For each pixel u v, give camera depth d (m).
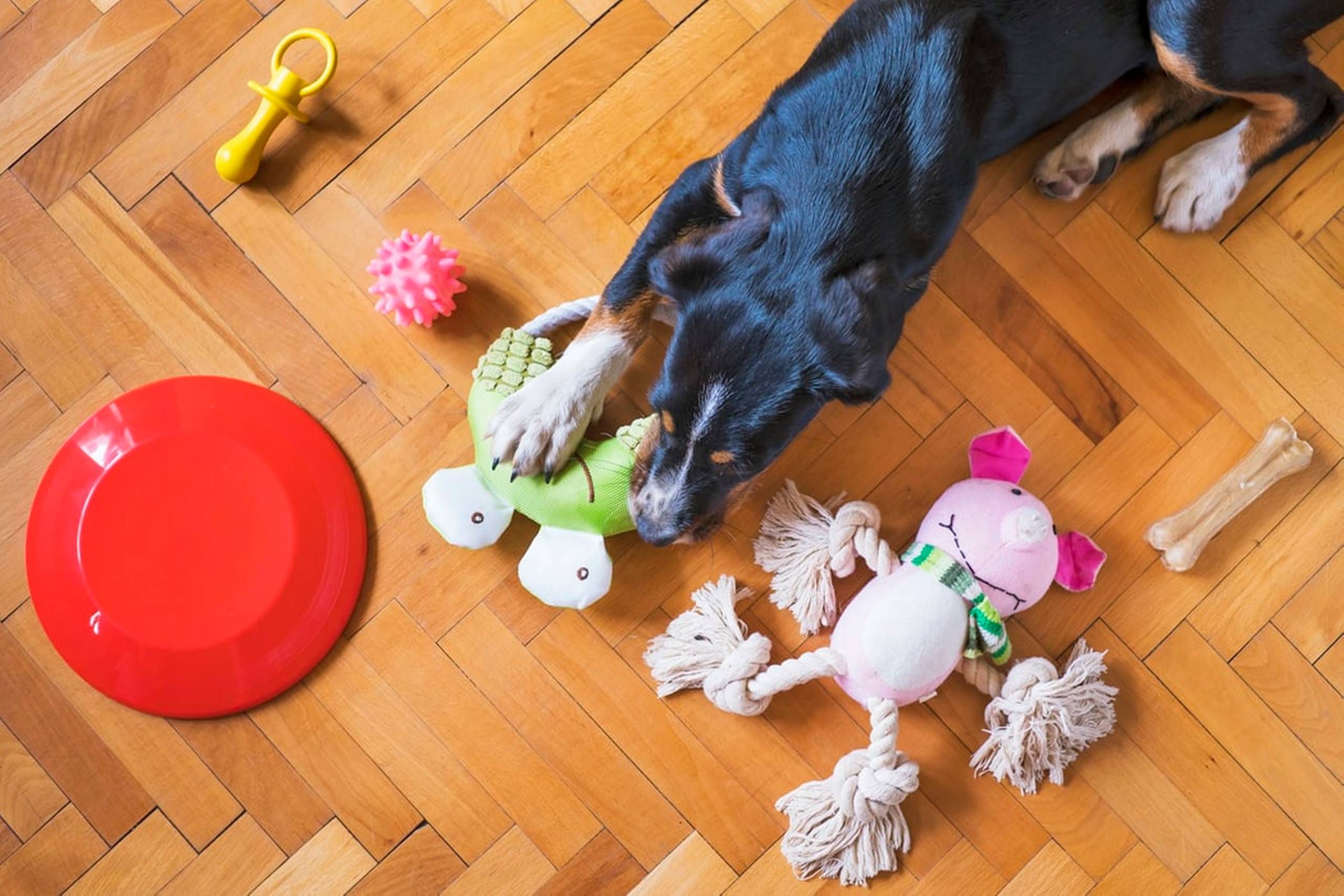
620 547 1.85
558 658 1.84
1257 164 1.87
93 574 1.76
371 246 1.89
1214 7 1.66
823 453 1.88
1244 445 1.91
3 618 1.83
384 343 1.88
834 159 1.50
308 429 1.83
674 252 1.47
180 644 1.76
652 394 1.49
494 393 1.73
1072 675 1.78
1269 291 1.93
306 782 1.82
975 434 1.90
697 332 1.45
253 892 1.80
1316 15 1.72
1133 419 1.91
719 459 1.48
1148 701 1.87
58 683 1.82
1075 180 1.88
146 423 1.79
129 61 1.91
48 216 1.89
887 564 1.74
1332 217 1.94
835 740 1.84
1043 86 1.68
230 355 1.87
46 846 1.80
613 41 1.93
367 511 1.86
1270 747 1.87
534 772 1.83
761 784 1.84
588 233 1.90
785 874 1.82
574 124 1.92
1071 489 1.90
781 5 1.94
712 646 1.80
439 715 1.83
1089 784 1.86
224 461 1.79
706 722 1.84
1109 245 1.93
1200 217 1.90
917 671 1.68
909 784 1.72
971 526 1.71
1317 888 1.85
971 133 1.56
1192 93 1.88
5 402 1.86
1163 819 1.86
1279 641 1.89
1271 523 1.91
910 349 1.90
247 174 1.86
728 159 1.61
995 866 1.84
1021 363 1.91
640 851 1.83
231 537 1.78
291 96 1.82
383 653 1.84
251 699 1.79
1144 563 1.89
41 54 1.91
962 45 1.54
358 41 1.92
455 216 1.90
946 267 1.91
